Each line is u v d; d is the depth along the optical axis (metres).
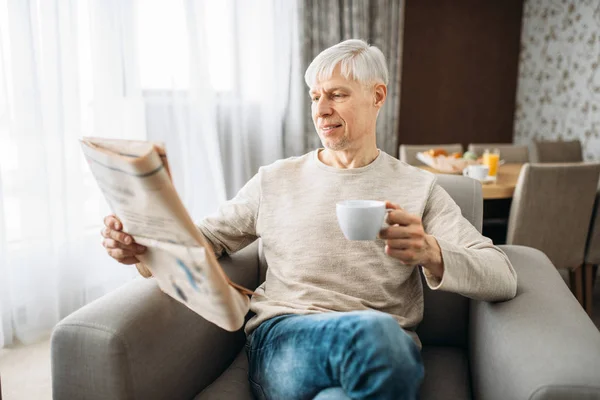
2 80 2.08
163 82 2.80
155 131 2.83
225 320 0.76
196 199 3.01
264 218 1.14
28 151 2.15
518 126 4.71
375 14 3.81
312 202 1.12
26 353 2.06
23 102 2.12
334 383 0.79
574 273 2.41
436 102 4.42
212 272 0.71
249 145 3.41
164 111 2.83
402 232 0.83
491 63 4.51
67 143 2.29
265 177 1.18
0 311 2.08
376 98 1.16
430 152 2.86
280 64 3.43
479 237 1.04
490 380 0.86
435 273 0.90
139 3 2.69
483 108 4.59
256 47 3.27
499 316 0.92
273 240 1.12
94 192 2.45
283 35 3.40
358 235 0.78
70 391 0.85
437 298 1.23
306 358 0.82
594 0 3.81
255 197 1.18
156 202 0.68
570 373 0.71
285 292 1.09
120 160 0.65
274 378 0.87
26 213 2.17
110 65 2.41
